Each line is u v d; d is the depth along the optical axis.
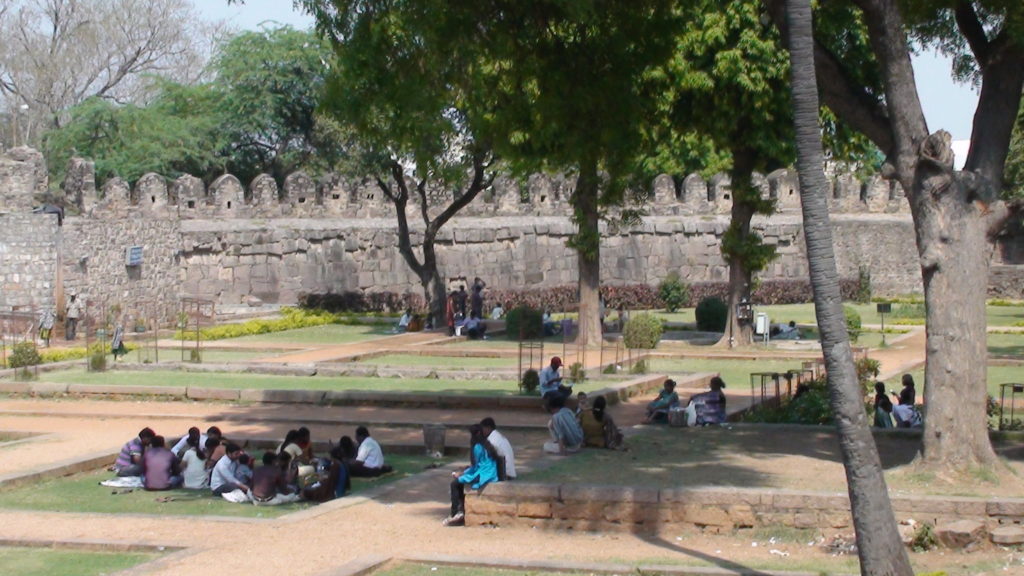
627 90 15.13
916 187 12.47
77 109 47.12
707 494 11.16
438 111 14.43
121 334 28.08
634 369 24.58
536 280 46.56
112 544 11.27
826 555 10.36
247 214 41.56
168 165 46.84
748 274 30.27
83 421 20.06
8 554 11.16
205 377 24.78
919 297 48.66
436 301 36.94
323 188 43.38
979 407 12.34
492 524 11.70
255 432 18.56
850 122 12.98
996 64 12.80
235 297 40.56
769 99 25.91
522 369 24.80
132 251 36.34
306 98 48.75
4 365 26.14
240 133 48.97
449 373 24.64
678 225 48.16
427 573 9.98
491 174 40.56
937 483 12.06
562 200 47.53
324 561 10.41
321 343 32.34
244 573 9.99
